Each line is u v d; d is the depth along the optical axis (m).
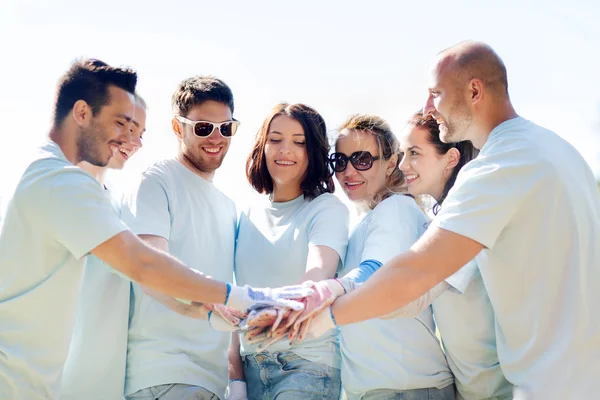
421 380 3.52
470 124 3.22
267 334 3.38
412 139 3.69
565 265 2.88
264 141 3.94
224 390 3.79
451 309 3.46
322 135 3.92
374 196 3.92
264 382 3.78
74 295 3.15
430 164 3.66
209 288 3.27
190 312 3.49
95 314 3.51
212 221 3.84
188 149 3.83
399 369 3.52
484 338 3.42
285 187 3.95
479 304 3.41
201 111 3.79
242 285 3.88
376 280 3.13
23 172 3.11
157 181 3.72
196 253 3.74
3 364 2.99
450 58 3.22
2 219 3.12
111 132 3.25
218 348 3.75
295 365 3.70
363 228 3.78
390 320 3.59
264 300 3.33
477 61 3.17
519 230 2.95
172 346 3.59
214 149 3.82
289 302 3.27
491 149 3.07
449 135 3.29
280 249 3.80
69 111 3.21
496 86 3.18
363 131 3.91
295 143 3.86
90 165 3.61
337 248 3.69
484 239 2.92
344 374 3.70
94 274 3.54
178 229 3.72
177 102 3.87
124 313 3.58
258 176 3.99
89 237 3.01
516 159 2.96
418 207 3.81
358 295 3.19
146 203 3.65
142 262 3.12
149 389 3.52
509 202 2.92
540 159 2.94
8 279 3.04
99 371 3.50
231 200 4.08
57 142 3.22
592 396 2.78
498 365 3.39
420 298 3.31
